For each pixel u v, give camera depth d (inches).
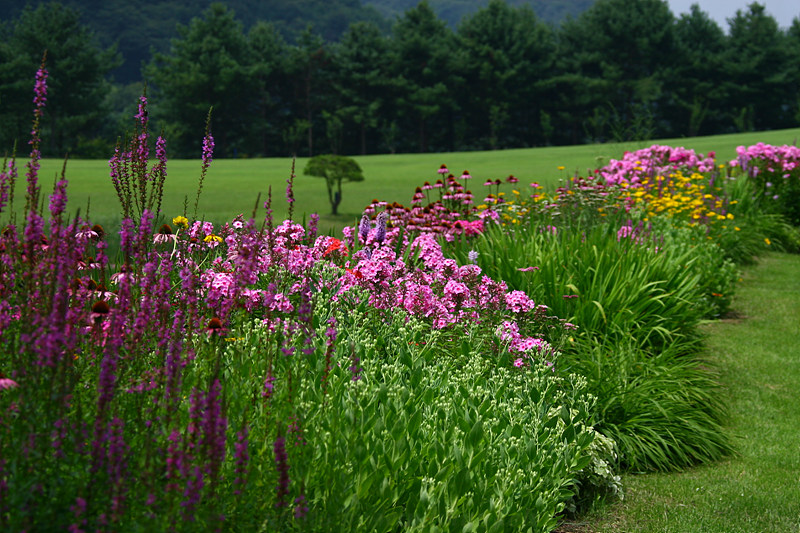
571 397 227.0
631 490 227.5
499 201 470.3
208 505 109.8
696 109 1406.3
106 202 927.7
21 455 106.9
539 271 313.3
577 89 3309.5
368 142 3604.8
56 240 125.8
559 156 1809.8
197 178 1449.3
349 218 1011.9
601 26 3491.6
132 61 6136.8
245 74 3319.4
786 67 3353.8
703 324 411.5
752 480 236.4
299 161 2033.7
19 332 131.1
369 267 237.3
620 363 269.4
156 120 3346.5
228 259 210.5
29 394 115.7
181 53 3506.4
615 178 578.6
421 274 254.2
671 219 531.8
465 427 175.5
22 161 1205.1
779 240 619.8
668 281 356.5
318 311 214.8
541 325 273.7
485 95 3474.4
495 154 2050.9
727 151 1593.3
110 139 3395.7
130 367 141.8
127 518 109.5
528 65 3403.1
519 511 160.7
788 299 466.3
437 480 155.5
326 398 158.1
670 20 3454.7
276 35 3882.9
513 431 183.2
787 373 336.8
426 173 1557.6
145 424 124.1
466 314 247.6
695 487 230.4
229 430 142.1
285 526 127.0
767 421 286.7
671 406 261.3
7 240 144.1
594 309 304.8
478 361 209.2
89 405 128.0
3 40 3585.1
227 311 161.8
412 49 3449.8
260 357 172.2
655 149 673.6
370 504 146.6
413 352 211.9
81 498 100.6
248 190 1245.7
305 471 136.6
